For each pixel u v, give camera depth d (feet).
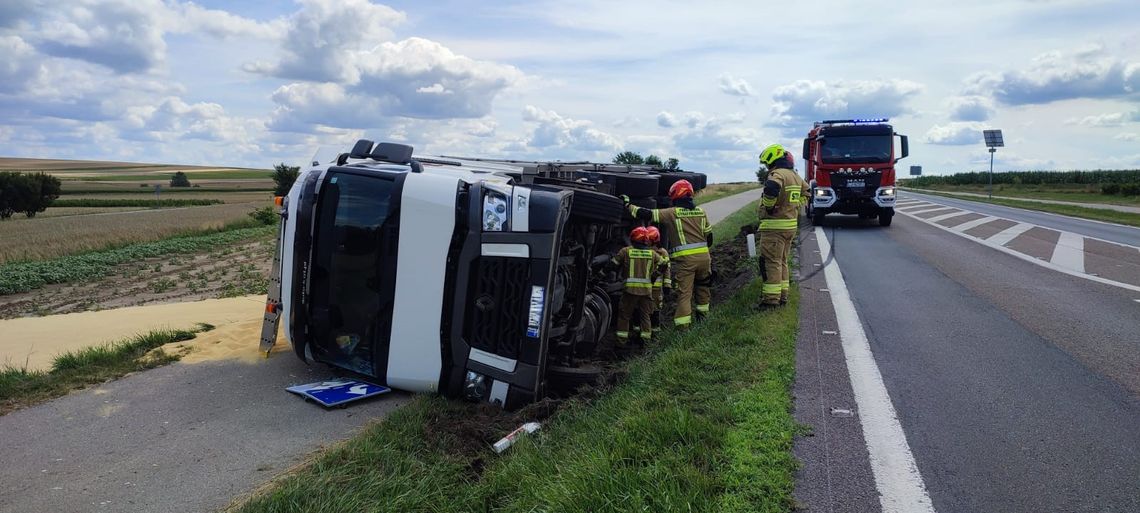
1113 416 14.38
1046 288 29.01
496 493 12.79
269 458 14.99
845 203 60.23
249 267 58.34
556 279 18.69
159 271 58.29
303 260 19.47
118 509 12.84
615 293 26.96
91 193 304.71
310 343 19.93
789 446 12.75
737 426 13.50
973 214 80.12
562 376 19.15
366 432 15.61
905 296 27.55
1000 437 13.41
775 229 24.45
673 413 13.50
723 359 18.13
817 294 28.12
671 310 30.63
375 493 12.67
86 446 15.71
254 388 19.77
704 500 10.52
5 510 12.78
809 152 66.49
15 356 25.76
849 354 19.07
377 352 18.78
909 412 14.69
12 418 17.57
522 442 14.67
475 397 18.08
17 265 62.28
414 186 18.35
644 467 11.73
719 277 36.17
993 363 18.20
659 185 32.53
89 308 41.55
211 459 14.94
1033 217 75.56
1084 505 10.84
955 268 35.19
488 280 17.83
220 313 33.81
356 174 19.11
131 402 18.66
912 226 62.08
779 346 19.31
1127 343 19.95
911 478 11.69
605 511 10.47
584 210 19.84
